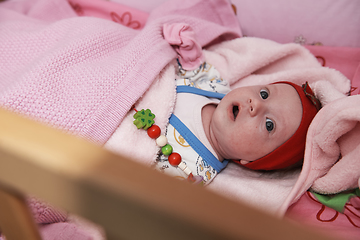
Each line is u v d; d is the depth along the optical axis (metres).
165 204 0.19
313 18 0.63
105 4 0.71
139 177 0.20
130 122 0.52
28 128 0.22
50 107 0.48
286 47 0.62
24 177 0.23
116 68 0.52
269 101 0.54
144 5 0.71
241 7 0.67
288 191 0.52
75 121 0.48
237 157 0.56
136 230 0.21
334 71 0.59
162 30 0.59
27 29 0.58
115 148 0.50
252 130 0.53
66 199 0.22
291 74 0.61
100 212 0.21
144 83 0.52
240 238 0.18
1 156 0.22
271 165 0.55
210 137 0.56
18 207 0.28
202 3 0.66
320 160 0.51
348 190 0.52
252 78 0.64
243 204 0.19
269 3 0.65
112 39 0.57
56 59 0.51
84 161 0.20
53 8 0.68
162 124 0.54
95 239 0.47
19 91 0.48
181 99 0.57
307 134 0.51
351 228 0.49
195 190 0.19
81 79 0.51
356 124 0.49
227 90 0.62
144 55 0.54
